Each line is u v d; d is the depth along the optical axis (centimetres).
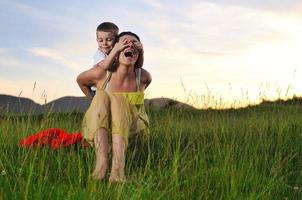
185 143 452
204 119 561
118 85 345
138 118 346
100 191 272
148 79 355
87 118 331
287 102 663
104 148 320
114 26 431
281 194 345
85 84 357
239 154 389
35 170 313
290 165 416
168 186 294
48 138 389
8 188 273
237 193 317
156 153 384
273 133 529
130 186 288
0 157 337
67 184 304
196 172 340
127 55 338
